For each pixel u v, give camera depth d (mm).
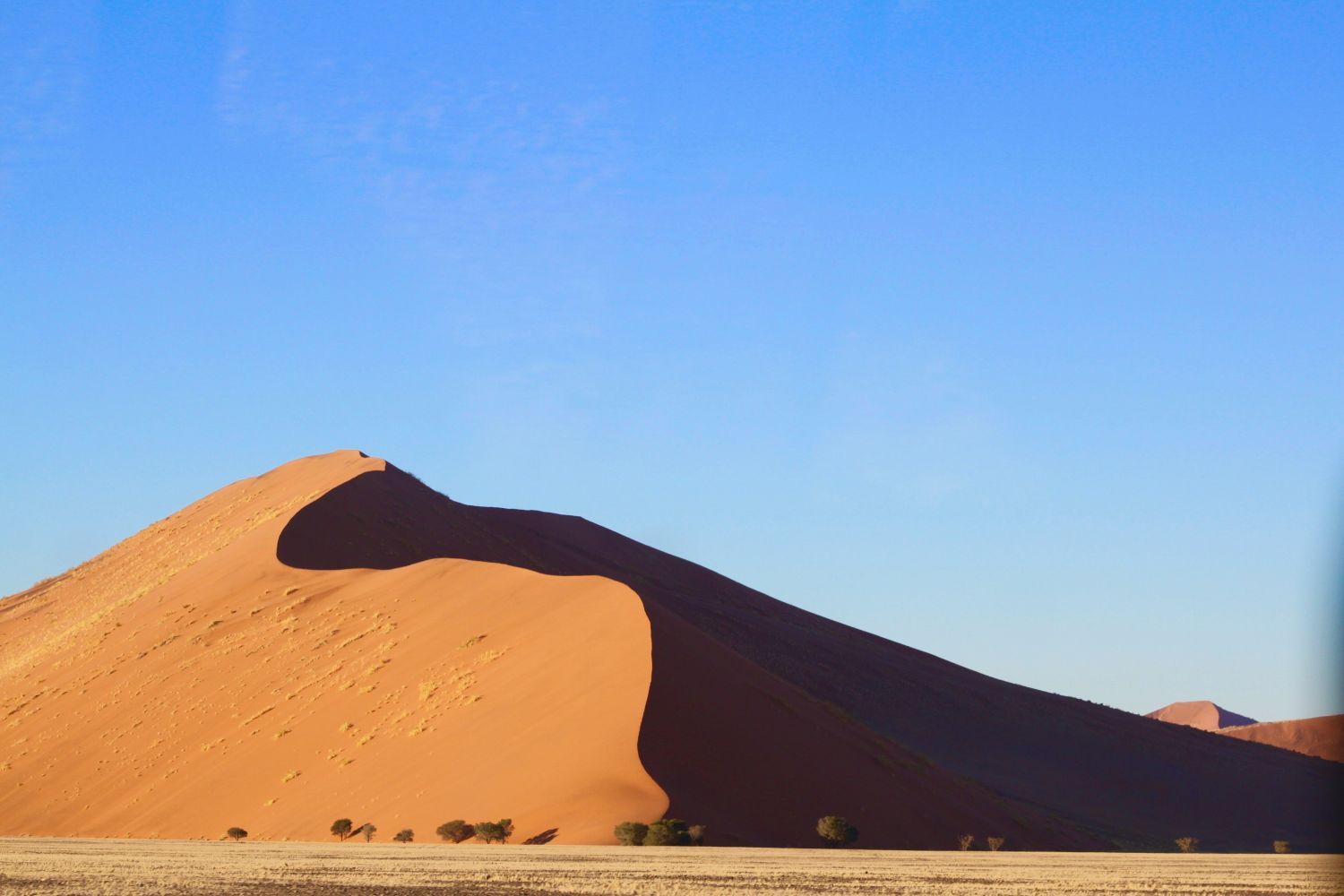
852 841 51531
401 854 44594
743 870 36750
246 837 60688
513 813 50781
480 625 75875
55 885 33219
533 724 58281
